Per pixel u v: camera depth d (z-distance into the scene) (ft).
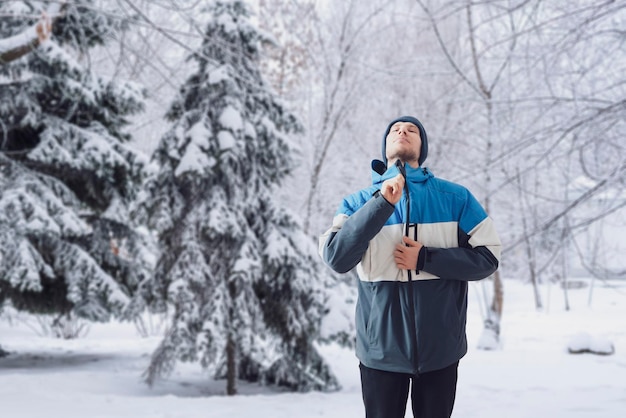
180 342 29.14
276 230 31.94
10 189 33.22
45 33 23.58
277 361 33.17
